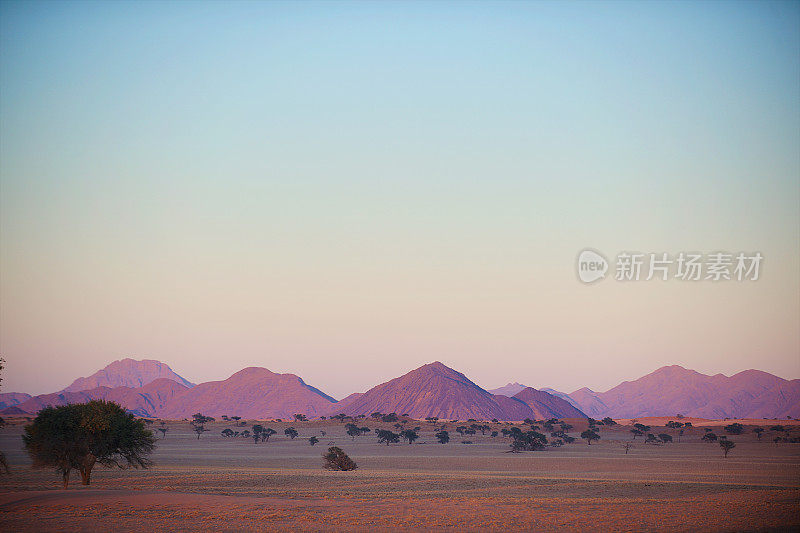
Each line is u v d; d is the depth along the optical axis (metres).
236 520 45.91
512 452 164.00
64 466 64.56
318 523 44.97
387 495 61.50
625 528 43.22
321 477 81.50
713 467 110.81
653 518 47.09
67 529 42.44
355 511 50.34
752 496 60.84
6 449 140.38
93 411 65.62
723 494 63.22
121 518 46.50
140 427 68.38
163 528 42.91
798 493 63.59
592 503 55.72
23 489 63.31
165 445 188.12
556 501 56.84
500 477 84.19
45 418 64.62
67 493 56.75
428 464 119.25
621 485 71.62
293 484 72.88
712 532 41.69
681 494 63.47
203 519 46.25
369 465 116.31
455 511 50.56
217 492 63.59
